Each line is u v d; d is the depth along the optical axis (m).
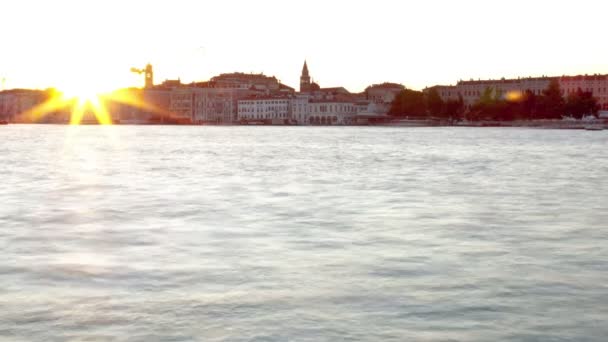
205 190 45.84
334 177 57.88
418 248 24.28
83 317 15.86
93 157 88.25
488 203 38.69
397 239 26.17
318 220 31.34
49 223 30.23
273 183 51.72
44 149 109.25
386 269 20.77
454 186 49.78
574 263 21.72
